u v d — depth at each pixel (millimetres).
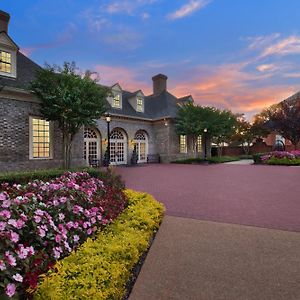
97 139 19328
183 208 5895
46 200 3268
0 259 1814
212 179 11008
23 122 12328
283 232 4184
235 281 2734
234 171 14453
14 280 1817
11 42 12617
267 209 5734
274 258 3244
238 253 3408
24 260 1998
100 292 1918
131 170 15586
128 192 5762
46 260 2217
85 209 3410
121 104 21625
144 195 5586
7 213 2279
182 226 4555
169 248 3604
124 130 21203
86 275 2102
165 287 2650
